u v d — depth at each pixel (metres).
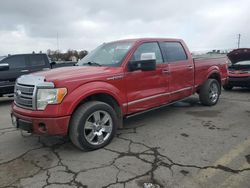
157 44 5.48
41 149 4.26
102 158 3.83
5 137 4.92
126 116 4.77
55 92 3.69
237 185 3.00
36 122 3.76
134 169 3.45
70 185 3.11
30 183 3.19
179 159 3.71
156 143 4.36
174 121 5.64
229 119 5.70
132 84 4.70
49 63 10.15
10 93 9.34
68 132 3.96
